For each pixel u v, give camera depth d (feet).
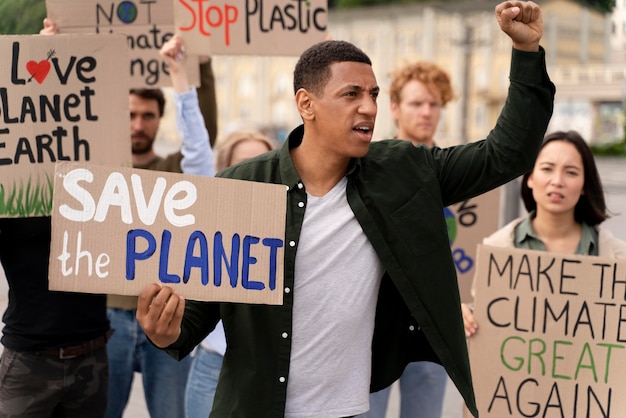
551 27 147.74
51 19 15.42
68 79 11.66
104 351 12.66
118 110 11.84
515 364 12.30
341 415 9.18
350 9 171.94
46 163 11.65
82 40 11.66
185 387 14.70
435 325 9.29
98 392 12.55
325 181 9.39
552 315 12.20
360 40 172.35
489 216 16.35
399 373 9.80
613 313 12.03
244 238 8.96
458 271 16.39
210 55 15.84
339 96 8.96
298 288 9.11
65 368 12.10
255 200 9.00
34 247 11.82
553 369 12.21
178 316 8.70
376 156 9.57
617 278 12.01
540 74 9.27
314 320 9.11
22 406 12.00
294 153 9.60
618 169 104.83
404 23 165.37
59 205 8.77
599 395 12.08
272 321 9.09
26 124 11.57
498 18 9.08
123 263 8.84
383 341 9.74
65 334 12.03
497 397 12.34
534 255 12.25
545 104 9.37
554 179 13.00
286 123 182.19
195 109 14.28
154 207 8.91
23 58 11.51
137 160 16.40
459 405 20.04
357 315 9.19
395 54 167.02
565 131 13.24
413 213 9.33
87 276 8.79
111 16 15.74
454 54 155.74
